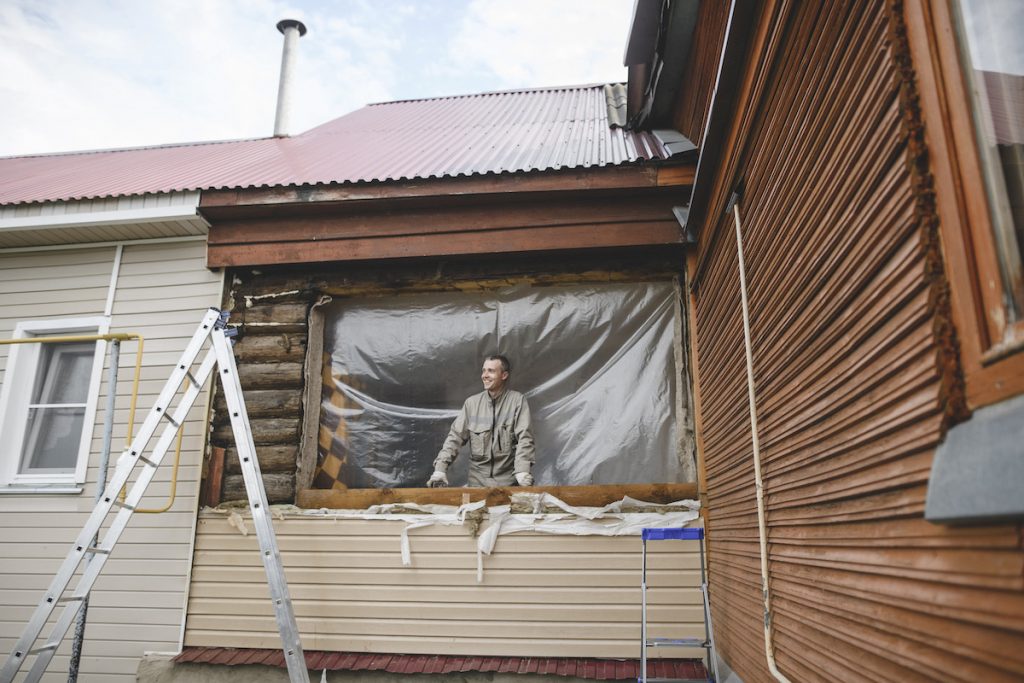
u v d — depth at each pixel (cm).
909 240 139
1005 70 128
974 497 104
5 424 501
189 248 515
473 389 495
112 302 513
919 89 133
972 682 114
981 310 116
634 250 457
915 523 137
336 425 487
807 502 210
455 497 439
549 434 470
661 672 387
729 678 330
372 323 504
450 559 430
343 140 702
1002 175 120
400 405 493
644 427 457
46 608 343
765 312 259
